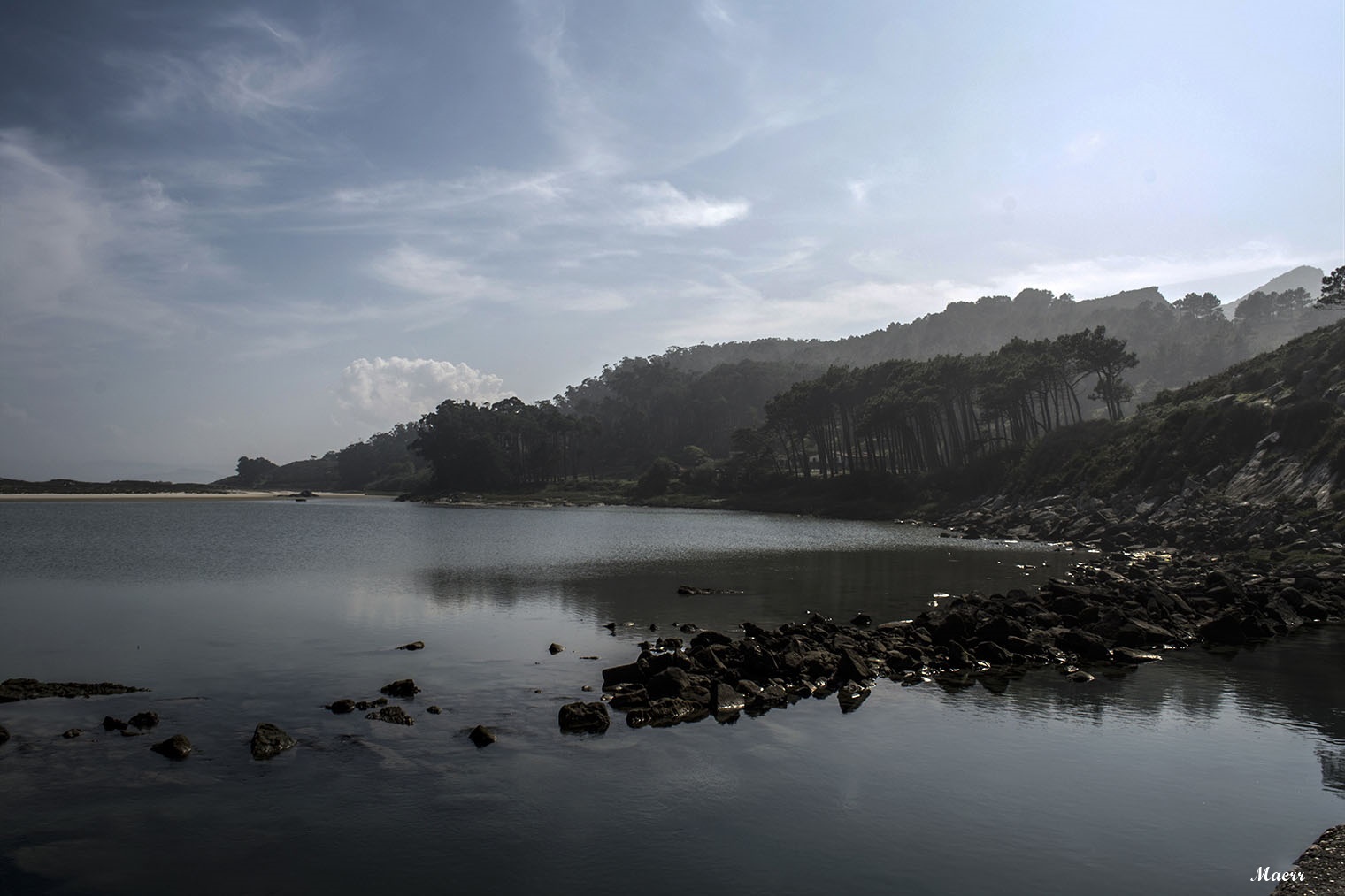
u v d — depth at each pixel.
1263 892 13.98
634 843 15.78
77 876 14.38
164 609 41.66
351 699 24.88
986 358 137.12
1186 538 69.19
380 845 15.66
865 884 14.27
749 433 186.38
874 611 40.44
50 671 28.19
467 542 87.62
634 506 188.88
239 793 17.89
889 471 149.25
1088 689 26.36
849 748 20.80
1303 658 30.88
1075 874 14.59
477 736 21.06
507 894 13.91
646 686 25.33
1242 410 84.38
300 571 59.44
